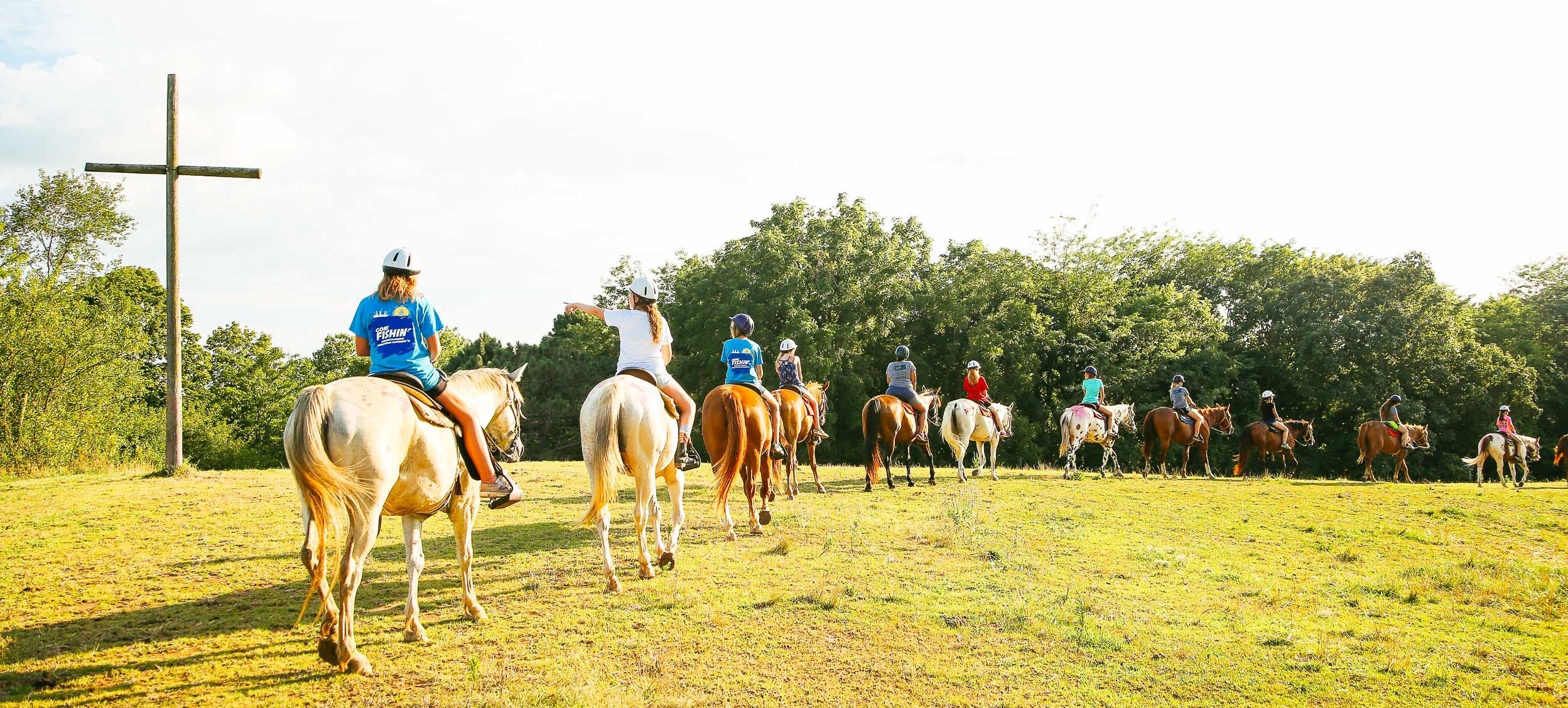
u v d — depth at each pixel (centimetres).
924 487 1448
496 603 643
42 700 449
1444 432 3644
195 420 3566
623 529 948
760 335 3247
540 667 512
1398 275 3566
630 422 677
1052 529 1036
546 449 3906
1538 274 4603
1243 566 881
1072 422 1709
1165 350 3562
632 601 652
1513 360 3738
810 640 581
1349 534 1089
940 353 3781
